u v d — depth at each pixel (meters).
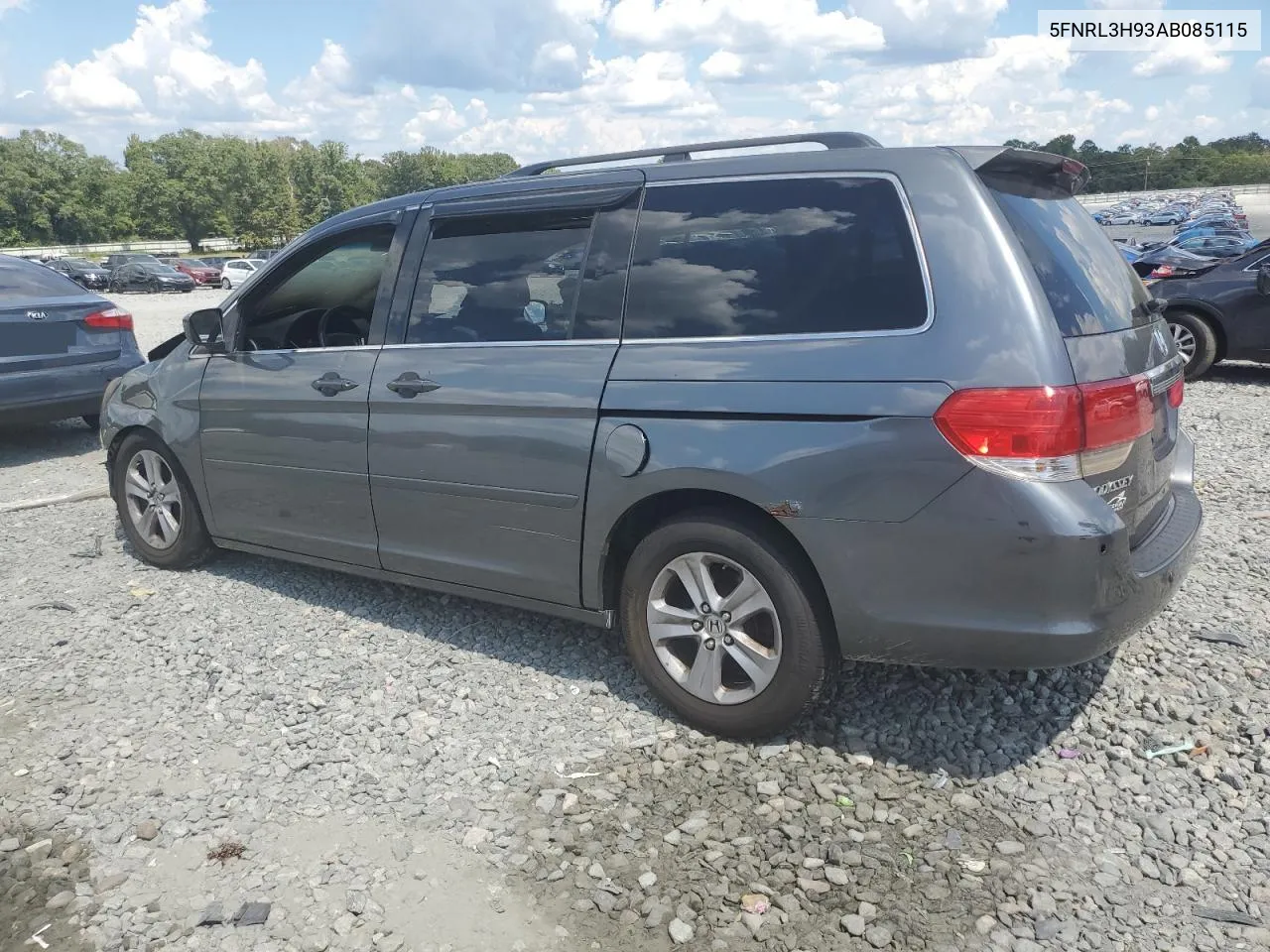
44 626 4.66
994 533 2.90
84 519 6.46
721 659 3.47
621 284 3.62
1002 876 2.77
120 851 2.99
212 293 43.78
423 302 4.15
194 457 4.97
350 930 2.63
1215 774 3.21
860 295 3.16
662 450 3.37
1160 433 3.47
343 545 4.47
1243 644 4.10
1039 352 2.88
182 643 4.42
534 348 3.77
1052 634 2.91
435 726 3.65
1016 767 3.29
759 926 2.62
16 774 3.41
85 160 116.19
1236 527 5.60
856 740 3.47
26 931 2.66
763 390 3.21
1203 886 2.71
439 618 4.62
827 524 3.11
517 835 3.02
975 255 3.01
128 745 3.58
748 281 3.37
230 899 2.76
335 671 4.11
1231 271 10.41
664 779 3.27
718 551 3.37
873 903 2.68
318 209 117.06
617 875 2.83
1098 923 2.58
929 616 3.04
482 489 3.88
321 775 3.35
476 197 4.11
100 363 8.48
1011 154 3.28
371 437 4.20
